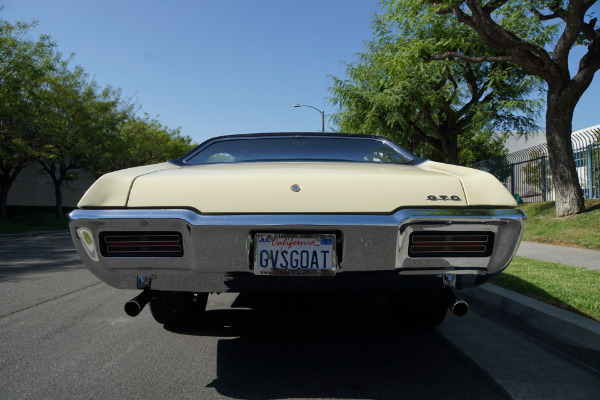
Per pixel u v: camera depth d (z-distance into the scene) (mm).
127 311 2559
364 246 2379
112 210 2430
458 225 2375
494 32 10688
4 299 5156
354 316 4262
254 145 3502
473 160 31812
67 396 2525
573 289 4418
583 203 11266
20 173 31812
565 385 2658
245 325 3949
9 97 20281
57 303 4930
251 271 2424
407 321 3738
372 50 18859
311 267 2398
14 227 23219
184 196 2443
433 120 19594
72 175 31297
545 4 11109
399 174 2578
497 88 18766
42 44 20500
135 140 36000
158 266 2465
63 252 11320
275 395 2520
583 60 10789
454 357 3127
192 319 3822
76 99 26203
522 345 3395
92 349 3334
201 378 2766
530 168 16359
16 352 3279
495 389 2604
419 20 12852
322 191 2432
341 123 19938
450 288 2648
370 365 2979
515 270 5691
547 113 11539
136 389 2613
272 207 2393
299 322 4047
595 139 13297
